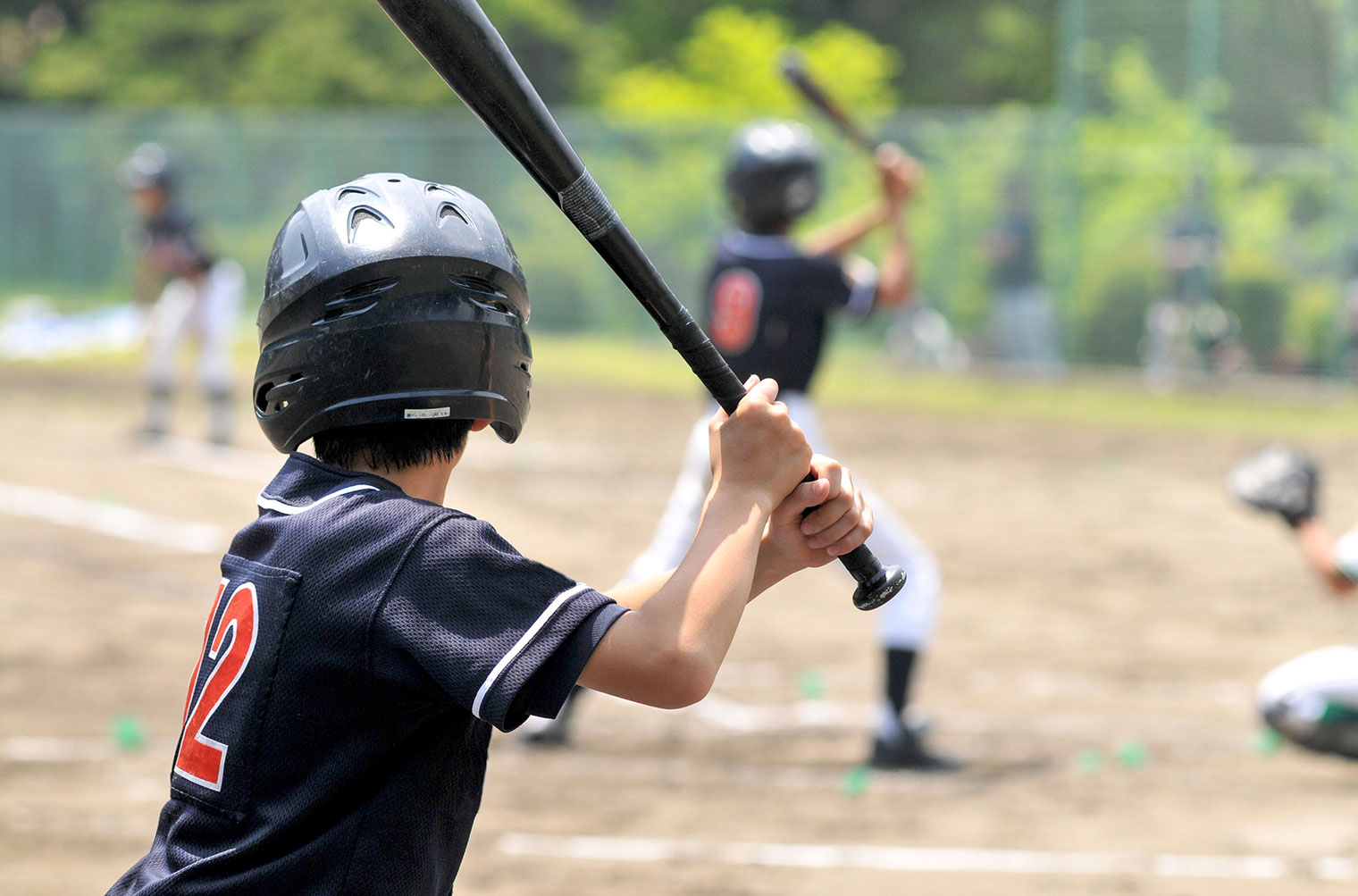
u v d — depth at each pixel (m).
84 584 29.86
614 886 15.63
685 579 6.77
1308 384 57.62
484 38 6.54
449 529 6.63
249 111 103.06
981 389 61.31
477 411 7.05
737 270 19.56
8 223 90.12
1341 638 27.14
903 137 66.62
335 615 6.52
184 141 84.81
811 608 29.36
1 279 90.25
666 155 73.12
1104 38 60.50
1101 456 47.88
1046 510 39.28
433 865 6.72
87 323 77.75
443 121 102.94
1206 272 58.84
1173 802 18.52
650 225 73.19
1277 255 57.94
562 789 18.88
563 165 6.73
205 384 46.25
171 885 6.60
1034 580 31.52
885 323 67.44
